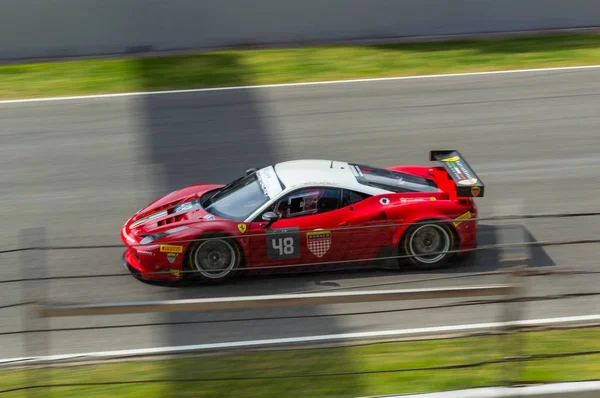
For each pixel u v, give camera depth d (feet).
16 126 154.40
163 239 87.76
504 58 188.03
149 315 80.79
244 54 192.54
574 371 63.87
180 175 131.44
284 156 138.21
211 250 87.76
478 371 64.44
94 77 179.32
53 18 187.01
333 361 67.67
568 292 84.28
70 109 162.20
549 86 169.58
